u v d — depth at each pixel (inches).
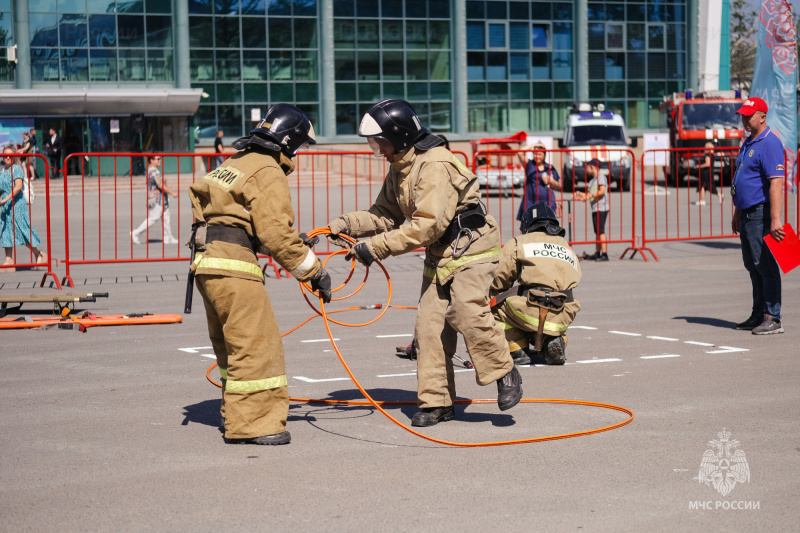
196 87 1526.8
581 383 264.5
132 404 242.2
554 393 253.0
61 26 1448.1
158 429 217.9
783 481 176.9
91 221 877.8
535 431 215.6
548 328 282.8
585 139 1204.5
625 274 509.0
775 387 256.4
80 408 237.6
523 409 236.8
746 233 336.8
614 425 217.5
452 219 211.3
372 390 259.9
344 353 311.4
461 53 1648.6
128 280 493.7
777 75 645.9
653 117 1772.9
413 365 292.4
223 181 201.8
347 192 1278.3
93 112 1417.3
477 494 170.4
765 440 204.8
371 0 1606.8
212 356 306.0
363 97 1617.9
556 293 281.4
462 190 209.8
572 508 162.6
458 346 328.8
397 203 224.5
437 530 152.3
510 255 287.3
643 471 183.5
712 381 264.5
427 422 220.2
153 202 669.3
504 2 1669.5
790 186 650.8
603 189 563.2
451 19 1646.2
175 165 1487.5
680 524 154.9
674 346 317.4
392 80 1631.4
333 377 275.9
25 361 297.3
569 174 1171.3
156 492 172.4
